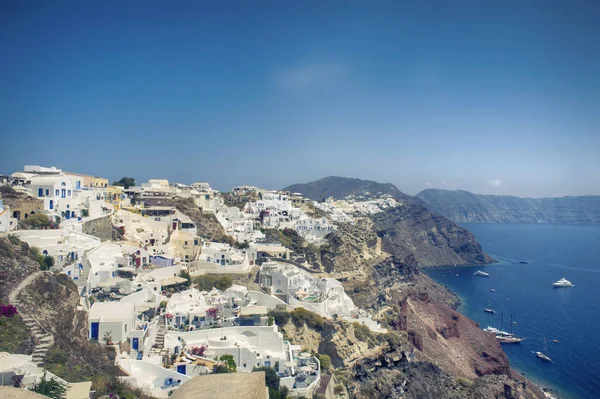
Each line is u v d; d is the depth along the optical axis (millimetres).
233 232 166625
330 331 107750
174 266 109812
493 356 165250
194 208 164125
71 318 67125
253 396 23797
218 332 85125
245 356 80375
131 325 73312
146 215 145250
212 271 119375
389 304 177750
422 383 125062
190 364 70500
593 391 147375
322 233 198625
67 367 56281
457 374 147500
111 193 146500
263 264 127688
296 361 88625
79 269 84438
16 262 70125
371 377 111750
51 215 100000
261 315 95062
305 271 140875
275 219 198125
